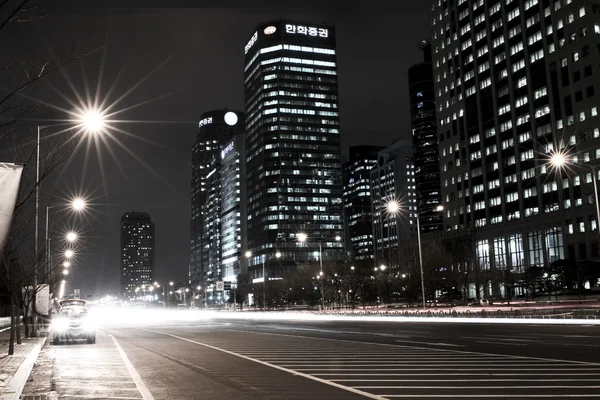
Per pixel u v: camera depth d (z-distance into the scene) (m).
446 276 103.62
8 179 8.45
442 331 35.72
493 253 140.62
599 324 40.53
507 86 140.50
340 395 12.52
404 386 13.55
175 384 14.69
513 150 137.88
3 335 37.88
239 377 15.88
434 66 168.00
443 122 163.25
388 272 111.94
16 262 26.62
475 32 152.12
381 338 30.48
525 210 133.12
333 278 123.94
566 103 123.44
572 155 119.44
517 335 30.33
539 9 131.50
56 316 29.81
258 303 166.12
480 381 14.03
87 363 20.05
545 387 12.98
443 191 161.75
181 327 50.62
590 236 115.31
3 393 11.88
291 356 21.59
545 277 102.69
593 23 119.19
